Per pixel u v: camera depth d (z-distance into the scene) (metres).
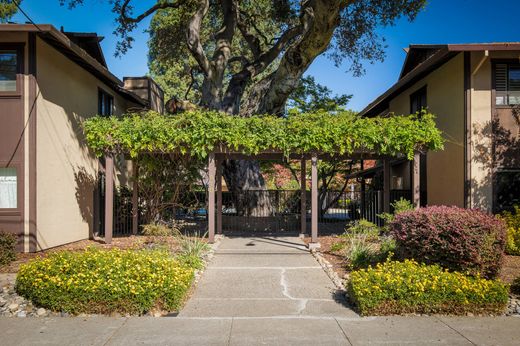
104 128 10.77
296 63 14.59
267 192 16.78
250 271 8.25
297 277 7.72
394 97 17.58
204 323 5.12
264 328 4.95
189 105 16.61
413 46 14.70
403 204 11.28
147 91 18.88
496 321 5.20
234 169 17.11
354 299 5.81
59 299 5.41
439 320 5.23
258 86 17.39
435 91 13.59
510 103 11.52
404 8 15.63
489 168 11.41
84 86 12.85
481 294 5.42
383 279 5.71
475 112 11.47
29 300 5.81
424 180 14.64
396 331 4.84
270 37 23.08
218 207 13.59
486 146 11.43
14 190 9.95
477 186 11.41
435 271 6.00
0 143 9.84
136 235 12.98
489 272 6.47
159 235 11.52
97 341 4.54
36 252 9.84
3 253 8.44
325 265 8.61
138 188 13.84
